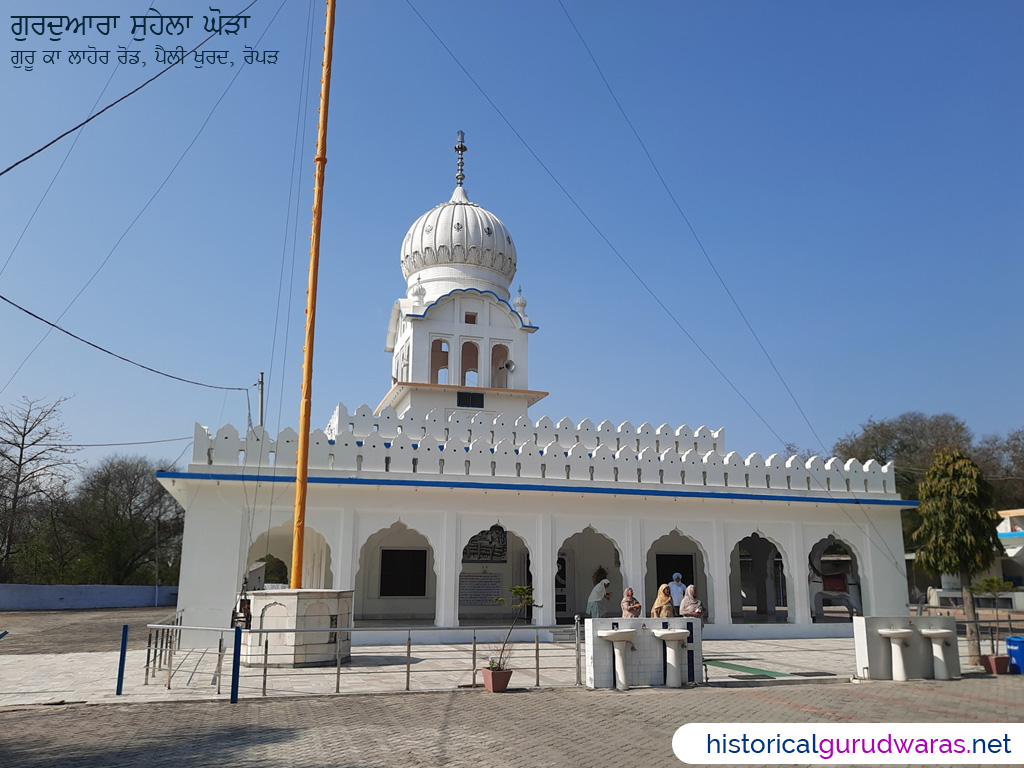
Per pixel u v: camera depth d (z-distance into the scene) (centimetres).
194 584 1709
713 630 2028
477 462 1939
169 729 884
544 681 1262
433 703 1058
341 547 1811
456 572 1881
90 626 2592
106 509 4631
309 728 883
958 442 5422
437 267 2719
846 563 3734
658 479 2064
